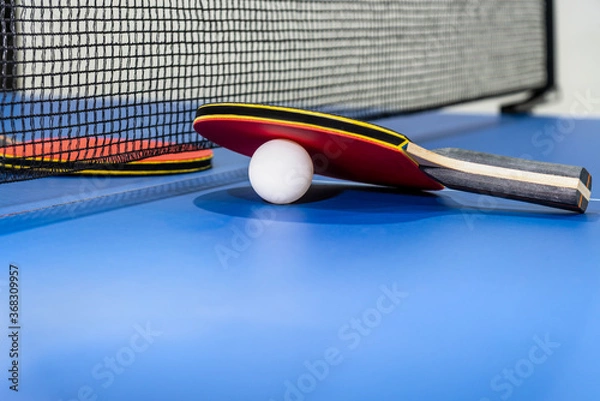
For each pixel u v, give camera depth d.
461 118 1.90
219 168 1.21
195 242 0.92
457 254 0.91
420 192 1.08
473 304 0.83
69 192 1.06
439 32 1.91
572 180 0.98
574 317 0.81
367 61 1.95
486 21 1.98
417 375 0.75
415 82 1.85
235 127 1.00
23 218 0.98
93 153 1.11
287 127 0.97
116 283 0.85
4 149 1.08
